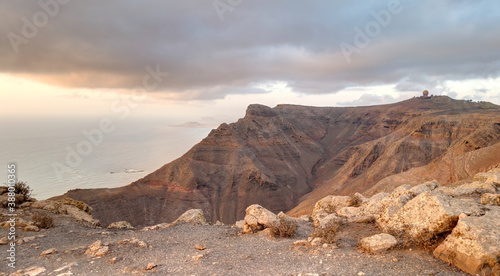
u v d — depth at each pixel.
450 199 9.65
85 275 7.98
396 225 10.24
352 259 8.41
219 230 13.91
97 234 13.26
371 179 119.44
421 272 7.29
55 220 15.42
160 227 15.88
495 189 11.97
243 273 7.84
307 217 16.78
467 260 7.31
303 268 7.94
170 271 8.22
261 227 13.30
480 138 106.06
